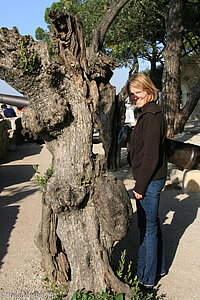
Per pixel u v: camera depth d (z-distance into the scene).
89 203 2.08
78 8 15.60
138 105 2.28
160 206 4.38
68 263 2.43
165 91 8.45
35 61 1.80
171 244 3.25
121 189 2.04
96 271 2.10
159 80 24.78
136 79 2.20
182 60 16.69
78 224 2.09
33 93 1.92
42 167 7.69
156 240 2.35
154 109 2.17
